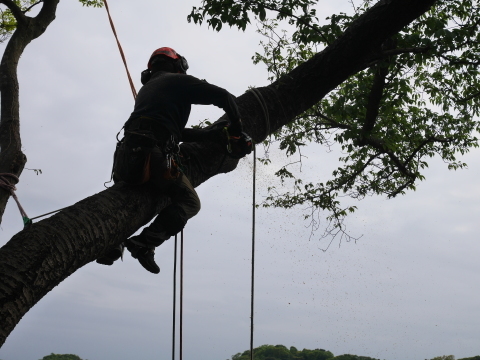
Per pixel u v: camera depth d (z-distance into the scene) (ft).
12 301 7.92
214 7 19.56
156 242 10.81
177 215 10.86
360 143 31.55
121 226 9.80
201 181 12.73
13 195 11.34
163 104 10.46
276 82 14.66
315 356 66.54
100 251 9.52
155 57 11.73
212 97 10.71
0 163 11.87
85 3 24.23
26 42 14.70
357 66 15.12
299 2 19.81
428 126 33.88
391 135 28.32
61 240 8.71
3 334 7.77
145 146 10.03
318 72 14.76
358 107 25.54
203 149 12.61
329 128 32.45
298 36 21.11
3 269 8.03
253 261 13.44
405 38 19.90
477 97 29.66
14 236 8.69
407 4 14.46
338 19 20.45
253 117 13.75
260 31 21.15
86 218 9.25
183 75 10.86
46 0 15.48
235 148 11.75
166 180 10.50
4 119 12.77
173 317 12.35
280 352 71.05
